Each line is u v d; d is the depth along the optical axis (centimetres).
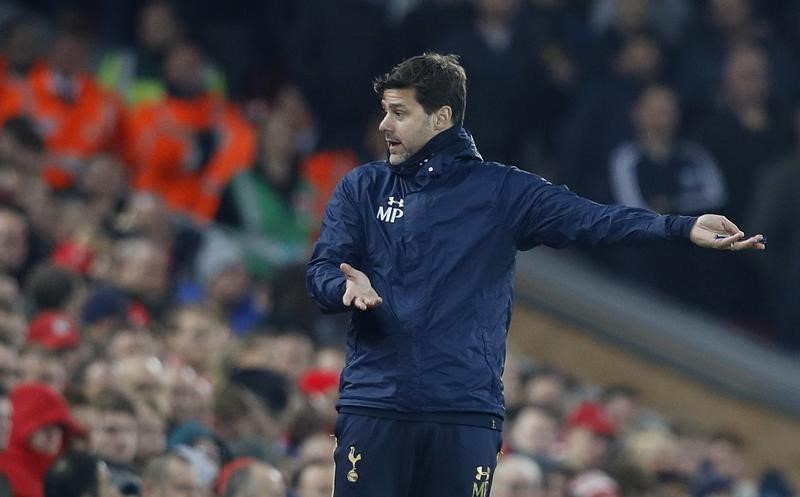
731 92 5472
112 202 4409
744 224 5412
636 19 5569
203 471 2869
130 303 3841
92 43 5438
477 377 2053
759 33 5831
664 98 5228
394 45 5459
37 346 3050
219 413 3253
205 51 5425
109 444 2886
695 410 5253
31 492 2655
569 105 5447
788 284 5406
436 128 2102
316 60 5447
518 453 3819
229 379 3484
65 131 4744
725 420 5266
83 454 2630
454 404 2041
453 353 2045
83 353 3189
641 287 5431
